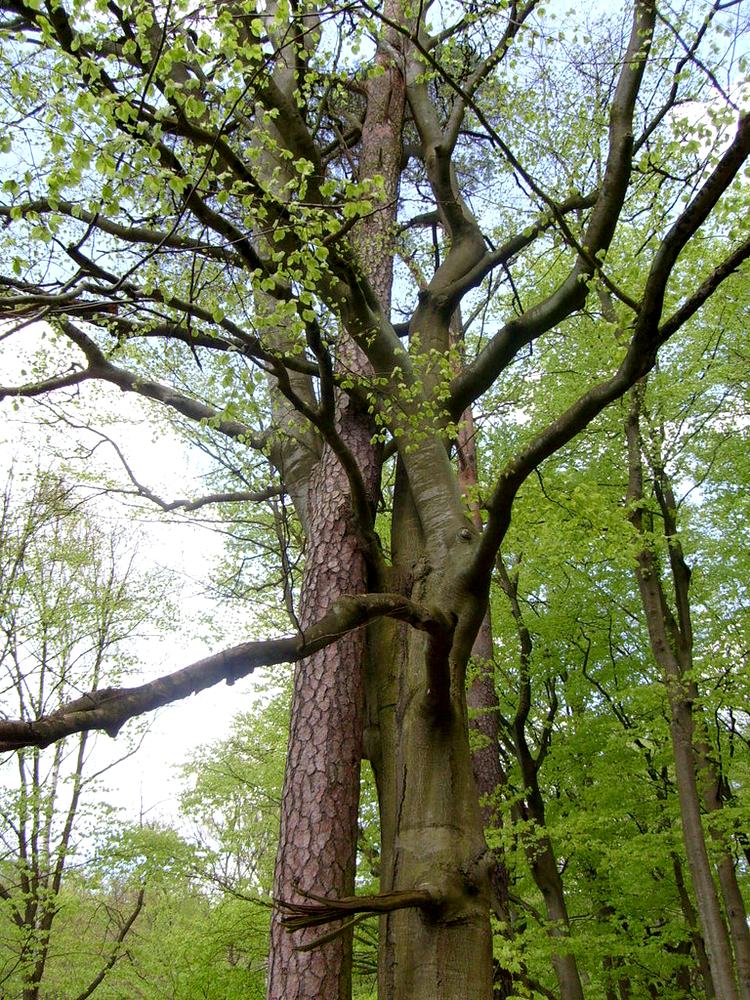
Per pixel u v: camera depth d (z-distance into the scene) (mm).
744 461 10398
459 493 5262
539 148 7008
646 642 12195
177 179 3408
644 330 3689
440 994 3723
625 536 7492
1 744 2414
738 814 8148
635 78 4762
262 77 3951
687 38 4781
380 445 6508
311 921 3299
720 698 8547
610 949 9086
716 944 7719
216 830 10758
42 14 3523
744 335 9516
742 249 3584
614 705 11578
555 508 6723
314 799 5156
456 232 6641
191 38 4395
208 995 9359
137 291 3854
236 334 4090
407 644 4938
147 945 10297
